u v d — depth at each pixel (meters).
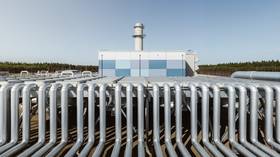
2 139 4.91
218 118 5.23
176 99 5.32
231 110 5.21
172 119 8.14
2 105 4.91
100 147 4.77
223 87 5.61
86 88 5.64
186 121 8.28
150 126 7.32
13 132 4.97
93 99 5.23
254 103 5.12
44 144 5.04
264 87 5.20
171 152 4.46
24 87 5.09
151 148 5.48
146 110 5.77
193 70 18.19
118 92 5.27
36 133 6.77
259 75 9.58
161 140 6.17
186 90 5.76
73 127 7.54
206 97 5.25
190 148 5.66
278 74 8.23
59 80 7.43
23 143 4.88
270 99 5.08
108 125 7.74
